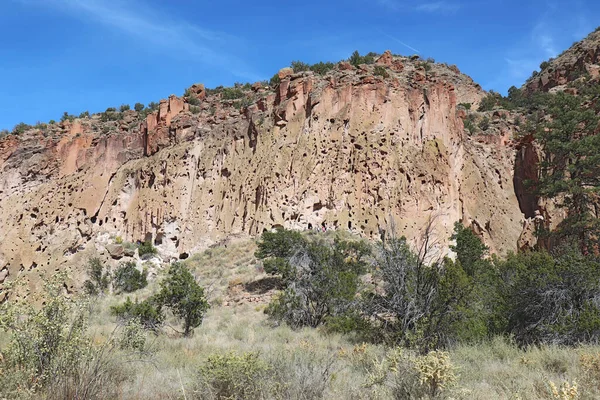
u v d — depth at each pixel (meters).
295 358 10.05
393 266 16.62
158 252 44.91
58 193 52.12
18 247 49.06
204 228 44.69
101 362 8.76
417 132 43.12
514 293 17.06
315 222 39.06
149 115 54.41
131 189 50.84
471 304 15.65
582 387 8.22
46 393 7.53
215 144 48.88
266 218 40.12
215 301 28.97
